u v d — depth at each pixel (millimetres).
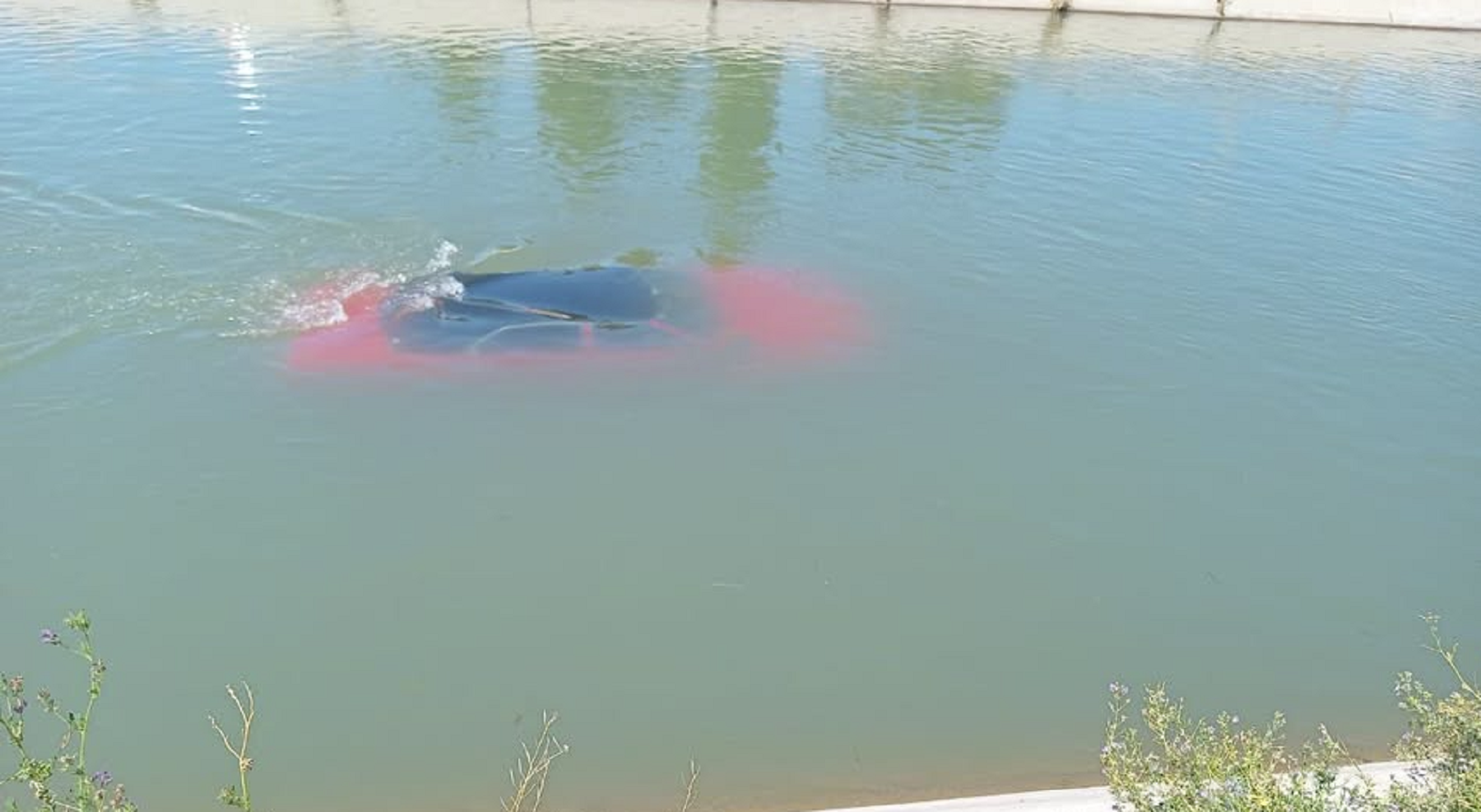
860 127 15141
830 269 10672
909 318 9781
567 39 19172
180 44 17578
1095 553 6824
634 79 16984
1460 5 24641
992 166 13805
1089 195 12977
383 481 7125
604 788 4965
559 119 14797
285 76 16094
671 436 7766
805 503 7137
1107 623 6223
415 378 8289
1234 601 6473
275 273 9977
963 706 5559
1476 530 7273
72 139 13102
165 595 6066
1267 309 10289
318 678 5547
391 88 15750
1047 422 8242
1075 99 17094
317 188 12078
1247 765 3838
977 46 20531
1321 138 15609
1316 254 11562
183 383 8133
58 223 10734
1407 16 24672
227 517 6727
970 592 6418
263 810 4785
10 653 5582
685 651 5844
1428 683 5859
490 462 7363
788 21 21781
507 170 12914
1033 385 8750
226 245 10500
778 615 6148
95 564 6270
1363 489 7656
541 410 8008
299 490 7004
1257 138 15461
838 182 13047
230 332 8891
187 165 12500
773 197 12469
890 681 5707
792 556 6625
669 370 8602
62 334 8695
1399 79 19531
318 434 7594
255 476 7121
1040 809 4617
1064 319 9891
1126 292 10484
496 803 4855
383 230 11078
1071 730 5434
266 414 7797
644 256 10742
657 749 5203
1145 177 13664
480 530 6703
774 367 8766
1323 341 9727
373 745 5160
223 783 4910
